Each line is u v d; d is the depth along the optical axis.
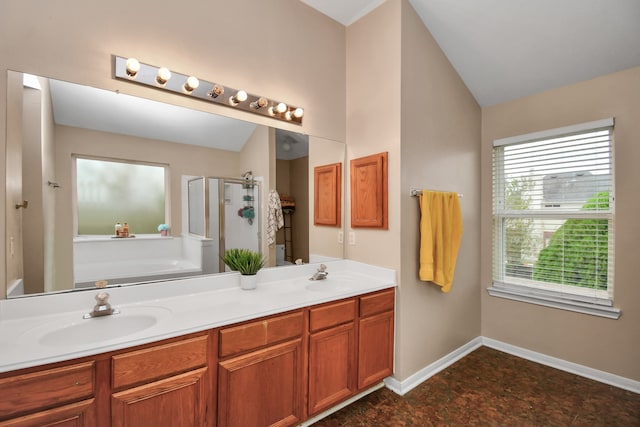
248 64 1.97
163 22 1.63
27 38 1.29
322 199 2.40
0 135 1.24
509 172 2.78
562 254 2.48
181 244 1.77
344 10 2.35
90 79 1.44
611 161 2.23
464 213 2.71
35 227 1.33
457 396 2.07
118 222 1.57
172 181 1.74
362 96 2.42
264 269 2.11
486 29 2.21
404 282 2.16
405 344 2.16
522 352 2.66
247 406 1.43
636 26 1.88
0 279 1.25
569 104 2.40
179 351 1.23
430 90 2.37
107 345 1.07
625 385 2.14
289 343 1.59
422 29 2.30
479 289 2.92
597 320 2.27
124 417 1.11
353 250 2.49
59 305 1.36
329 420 1.82
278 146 2.16
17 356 0.96
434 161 2.40
